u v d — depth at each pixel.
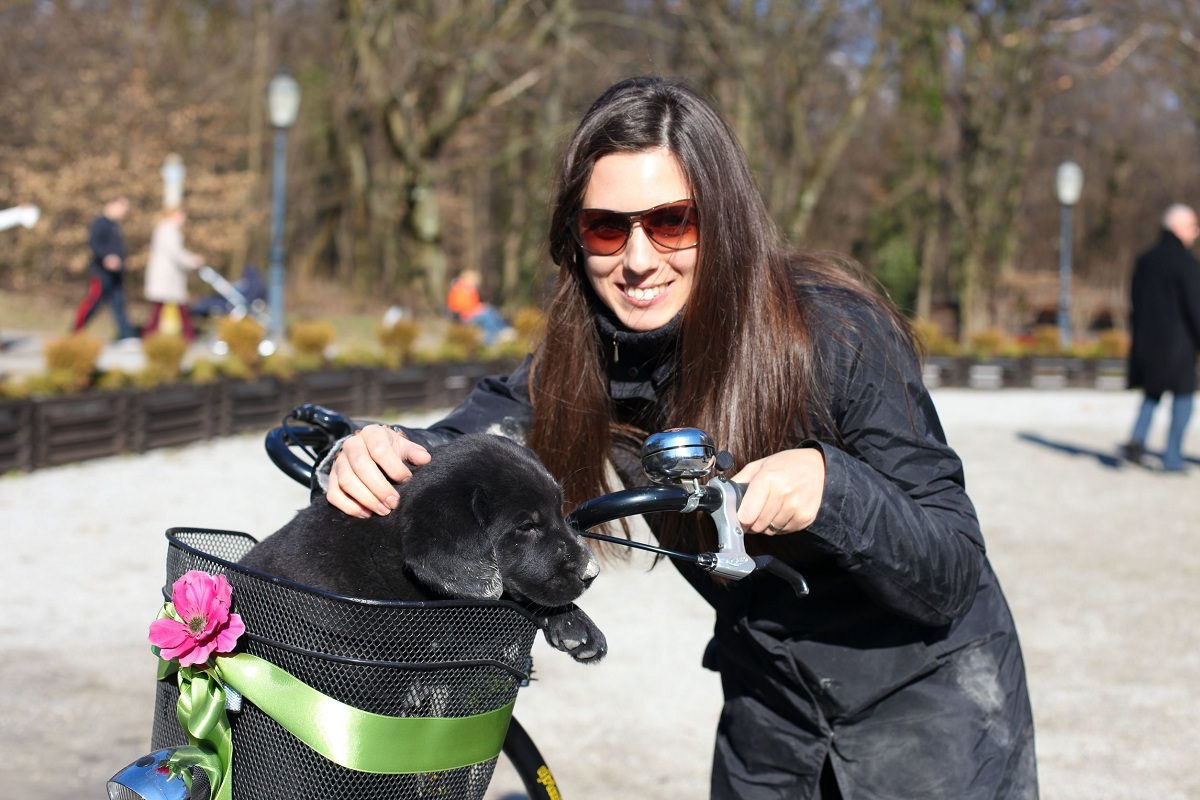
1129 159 41.53
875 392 2.44
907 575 2.25
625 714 5.67
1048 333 27.58
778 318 2.46
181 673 2.02
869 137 42.66
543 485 2.41
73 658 6.10
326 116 38.66
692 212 2.51
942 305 41.31
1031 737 2.61
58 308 28.84
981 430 17.64
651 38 31.44
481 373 19.28
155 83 34.16
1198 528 10.24
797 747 2.66
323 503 2.43
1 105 30.55
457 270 49.22
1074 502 11.50
